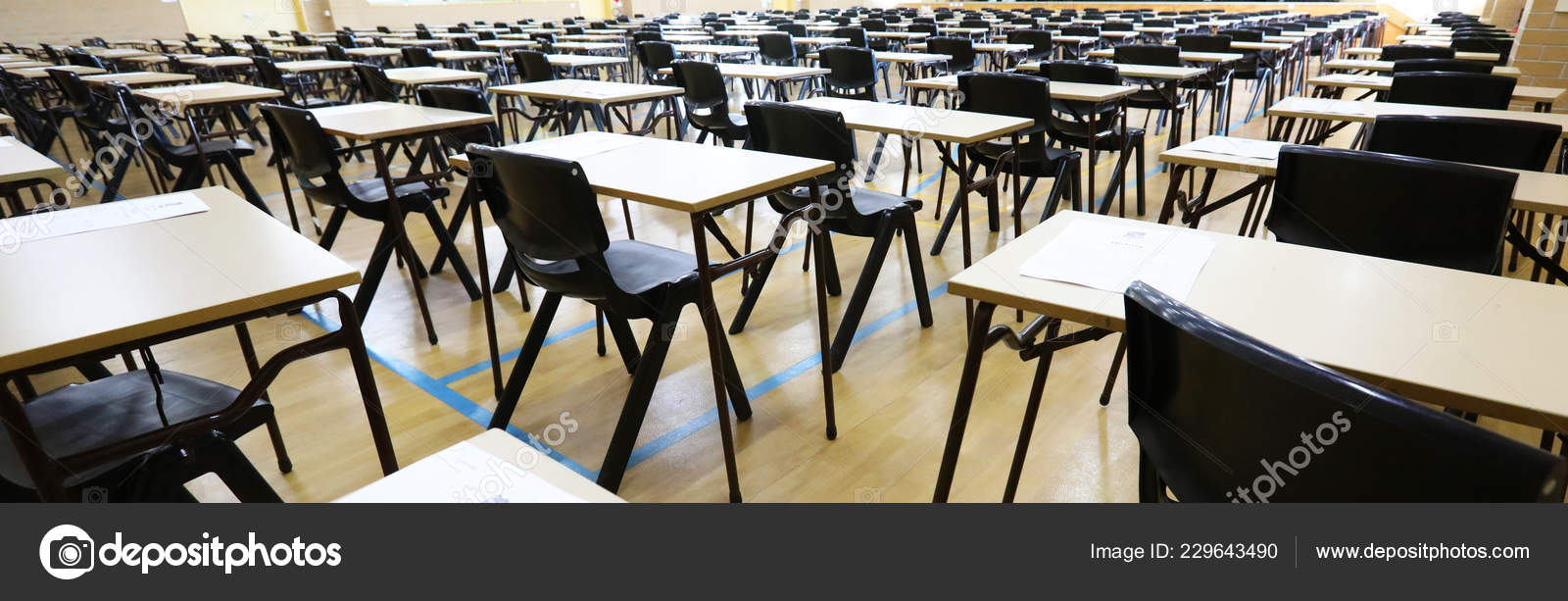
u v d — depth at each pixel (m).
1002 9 14.59
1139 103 4.73
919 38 7.57
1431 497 0.62
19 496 1.14
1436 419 0.58
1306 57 7.56
